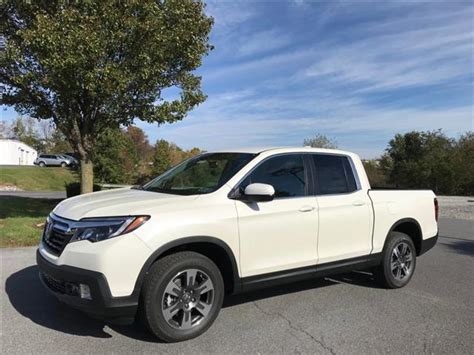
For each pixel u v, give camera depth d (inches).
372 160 1828.2
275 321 191.9
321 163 222.2
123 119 491.2
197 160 222.7
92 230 157.9
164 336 163.9
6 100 477.1
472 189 1465.3
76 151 506.0
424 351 164.6
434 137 1637.6
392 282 242.4
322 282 256.1
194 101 498.3
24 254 305.4
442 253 356.8
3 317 187.8
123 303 155.2
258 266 188.9
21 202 702.5
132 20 399.2
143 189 215.0
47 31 365.4
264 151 206.8
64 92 412.5
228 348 163.5
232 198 185.6
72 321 184.9
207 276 173.5
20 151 2546.8
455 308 214.2
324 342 171.0
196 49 455.5
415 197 259.1
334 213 215.2
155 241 160.9
